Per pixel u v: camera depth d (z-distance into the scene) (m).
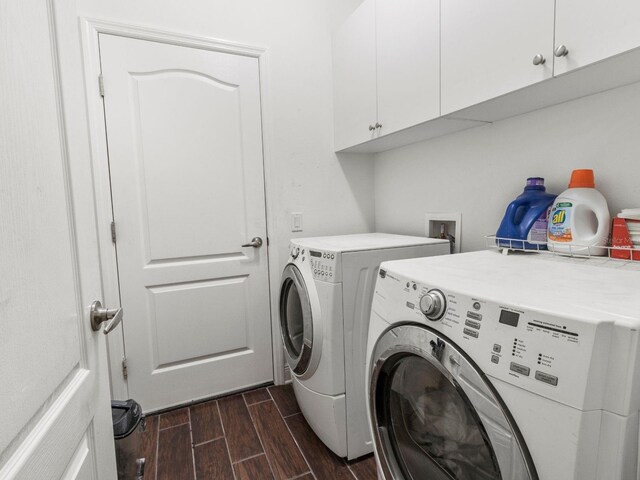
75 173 0.66
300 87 2.12
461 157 1.68
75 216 0.65
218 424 1.76
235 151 2.00
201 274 1.96
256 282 2.10
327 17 2.18
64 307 0.59
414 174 2.00
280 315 1.90
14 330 0.44
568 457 0.50
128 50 1.73
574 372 0.50
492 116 1.41
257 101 2.03
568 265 0.97
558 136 1.25
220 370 2.03
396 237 1.89
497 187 1.51
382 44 1.67
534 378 0.55
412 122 1.50
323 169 2.22
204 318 1.98
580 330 0.50
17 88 0.48
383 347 0.91
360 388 1.46
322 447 1.57
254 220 2.07
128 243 1.79
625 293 0.65
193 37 1.84
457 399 0.76
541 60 0.95
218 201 1.98
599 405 0.49
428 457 0.88
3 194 0.43
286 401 1.97
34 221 0.51
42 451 0.48
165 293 1.89
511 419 0.58
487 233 1.57
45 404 0.51
